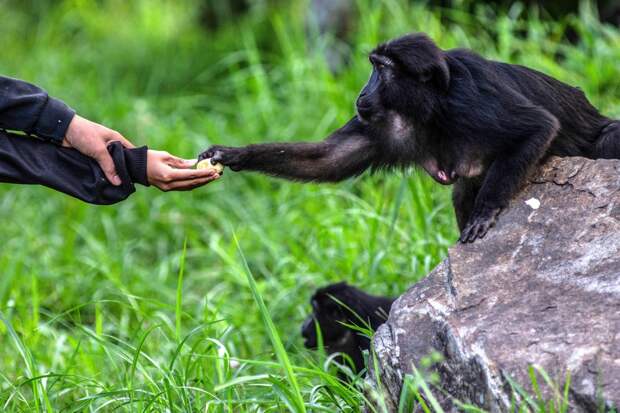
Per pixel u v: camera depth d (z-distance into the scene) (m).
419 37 7.07
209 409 6.32
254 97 14.73
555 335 5.12
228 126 14.76
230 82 17.36
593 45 11.96
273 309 9.58
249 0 21.55
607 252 5.57
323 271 9.75
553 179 6.35
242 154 7.09
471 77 6.92
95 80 18.02
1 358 8.48
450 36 12.88
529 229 5.98
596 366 4.86
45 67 18.62
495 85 6.85
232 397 6.61
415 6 14.53
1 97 6.05
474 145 6.82
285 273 10.17
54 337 8.66
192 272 11.06
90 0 24.38
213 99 16.98
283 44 15.82
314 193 10.92
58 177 6.20
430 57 6.95
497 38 13.93
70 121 6.17
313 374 6.46
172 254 11.93
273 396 6.50
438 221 9.28
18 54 20.84
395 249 9.36
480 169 6.95
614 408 4.64
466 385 5.22
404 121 7.12
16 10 24.17
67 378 7.42
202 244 12.29
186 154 13.62
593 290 5.36
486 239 6.03
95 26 23.50
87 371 7.86
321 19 15.63
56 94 16.48
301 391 6.27
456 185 7.48
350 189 11.38
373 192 10.24
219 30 22.05
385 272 9.20
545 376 4.77
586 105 7.51
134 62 19.81
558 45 12.11
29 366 6.66
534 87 7.13
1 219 12.70
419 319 5.68
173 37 22.27
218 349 7.08
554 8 14.17
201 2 22.61
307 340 8.85
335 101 12.70
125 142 6.35
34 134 6.18
